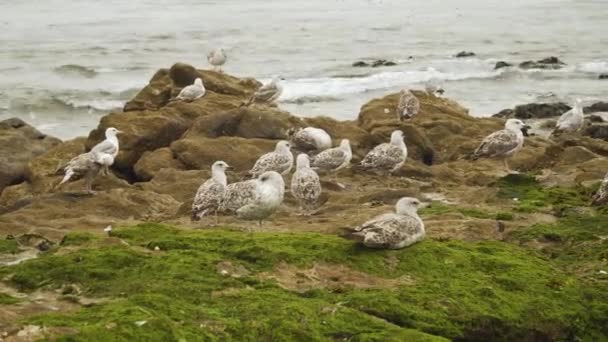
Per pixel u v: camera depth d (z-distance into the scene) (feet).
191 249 37.76
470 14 234.79
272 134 69.77
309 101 125.08
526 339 33.81
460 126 75.87
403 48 176.96
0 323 27.73
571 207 49.39
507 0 266.36
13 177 71.00
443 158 71.87
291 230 44.47
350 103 123.95
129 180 69.00
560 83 140.26
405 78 143.64
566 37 190.70
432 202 53.01
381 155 60.44
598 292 37.35
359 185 59.93
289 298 32.71
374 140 71.15
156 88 84.07
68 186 60.59
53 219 51.31
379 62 155.94
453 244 40.60
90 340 26.61
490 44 182.50
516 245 43.09
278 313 30.91
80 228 48.11
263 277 35.01
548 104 110.83
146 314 28.89
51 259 35.63
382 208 48.47
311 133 64.39
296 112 115.55
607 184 48.60
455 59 163.53
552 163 67.21
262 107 76.89
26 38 182.29
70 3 252.21
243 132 69.72
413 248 38.50
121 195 54.95
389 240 37.88
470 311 33.45
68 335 26.73
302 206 50.19
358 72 149.07
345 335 30.45
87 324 27.91
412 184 59.62
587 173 58.59
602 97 126.52
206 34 190.80
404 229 38.42
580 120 83.05
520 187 55.52
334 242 38.65
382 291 34.22
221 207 44.78
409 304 33.37
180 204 54.70
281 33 194.49
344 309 31.99
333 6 256.73
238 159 64.80
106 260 35.45
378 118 77.41
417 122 76.33
